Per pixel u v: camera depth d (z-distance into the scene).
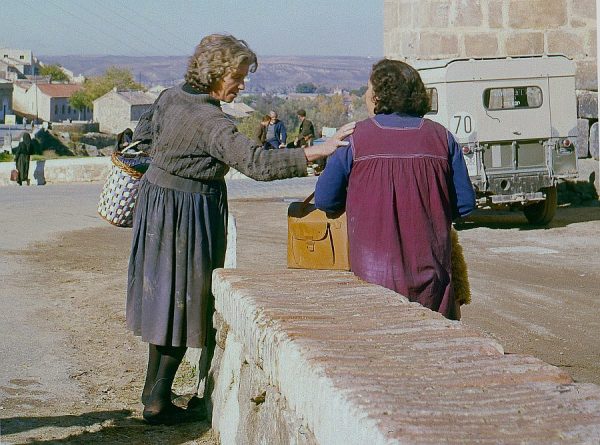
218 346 4.89
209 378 5.11
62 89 180.62
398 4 16.19
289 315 3.60
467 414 2.33
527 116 13.25
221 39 4.99
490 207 14.41
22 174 29.33
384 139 4.28
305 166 4.73
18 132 126.00
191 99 4.97
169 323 4.94
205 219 4.99
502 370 2.74
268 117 26.97
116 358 6.85
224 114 4.96
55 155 117.00
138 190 5.19
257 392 3.67
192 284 4.96
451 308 4.29
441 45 15.98
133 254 5.07
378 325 3.40
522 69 13.26
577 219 14.33
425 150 4.27
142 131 5.20
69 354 6.92
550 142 13.33
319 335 3.24
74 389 6.02
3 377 6.24
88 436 4.88
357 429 2.35
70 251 12.07
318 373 2.74
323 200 4.43
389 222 4.20
